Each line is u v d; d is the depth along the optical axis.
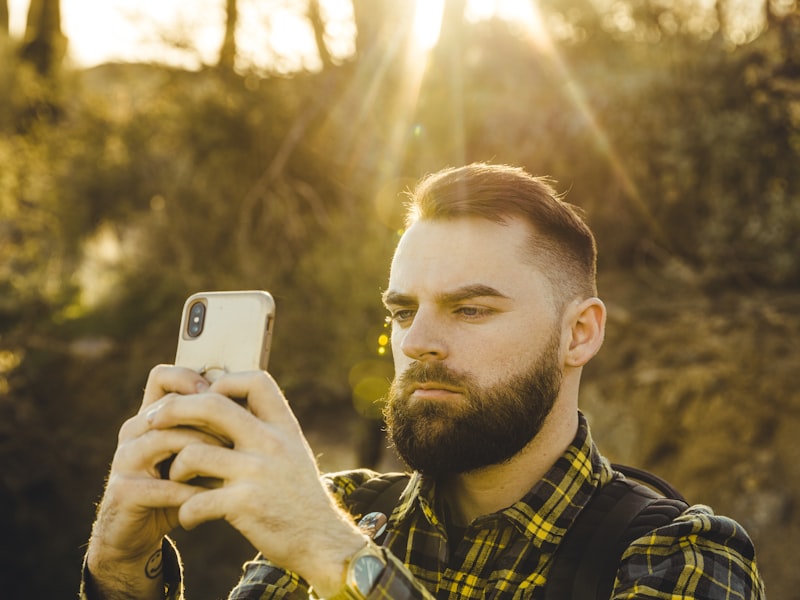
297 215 8.16
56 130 10.85
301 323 7.54
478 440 1.29
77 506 7.87
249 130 8.54
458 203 1.34
